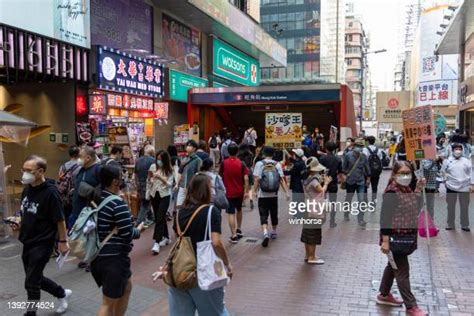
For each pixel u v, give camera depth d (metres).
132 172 10.71
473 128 23.62
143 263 7.50
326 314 5.37
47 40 12.83
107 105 15.49
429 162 9.62
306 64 73.19
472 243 8.56
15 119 8.14
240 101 21.58
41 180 5.14
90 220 4.30
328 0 79.12
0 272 6.80
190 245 3.97
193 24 23.92
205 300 4.00
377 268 7.13
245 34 27.78
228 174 8.84
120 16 17.17
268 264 7.42
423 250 8.08
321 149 18.53
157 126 20.38
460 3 17.86
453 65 51.91
